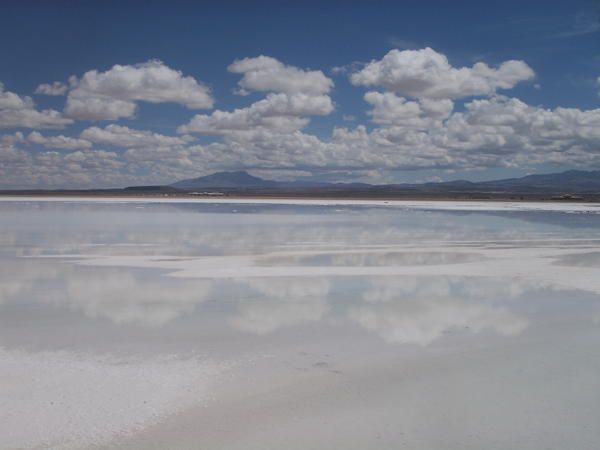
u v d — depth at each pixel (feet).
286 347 34.06
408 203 323.37
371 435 23.07
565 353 33.32
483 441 22.68
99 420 24.00
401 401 26.35
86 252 77.25
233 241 92.99
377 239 97.91
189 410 25.09
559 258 73.15
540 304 45.78
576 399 26.71
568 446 22.33
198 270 61.77
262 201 349.20
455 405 25.98
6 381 28.14
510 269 63.67
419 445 22.30
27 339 35.17
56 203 290.76
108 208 226.79
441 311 43.29
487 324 39.60
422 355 32.81
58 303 44.96
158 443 22.11
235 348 33.78
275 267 64.28
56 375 29.04
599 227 129.18
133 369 30.01
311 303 45.68
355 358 32.19
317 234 107.24
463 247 85.66
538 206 274.16
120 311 42.42
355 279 56.80
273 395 26.84
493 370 30.42
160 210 210.79
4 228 116.67
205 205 272.92
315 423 24.02
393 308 44.14
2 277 56.80
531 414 25.09
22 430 23.00
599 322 40.27
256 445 22.09
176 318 40.47
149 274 59.06
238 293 49.37
